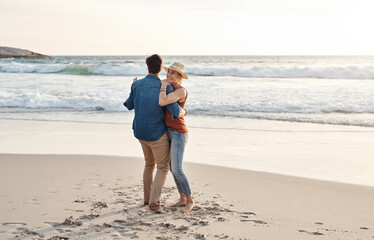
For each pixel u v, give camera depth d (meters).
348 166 6.14
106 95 15.40
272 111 12.49
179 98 3.86
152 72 4.02
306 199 4.44
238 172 5.67
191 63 52.84
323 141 8.25
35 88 17.75
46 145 7.64
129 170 5.65
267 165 6.16
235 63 53.12
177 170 3.98
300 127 9.98
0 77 24.19
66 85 19.12
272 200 4.38
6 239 3.15
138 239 3.19
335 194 4.64
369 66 23.81
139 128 3.93
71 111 12.79
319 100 14.21
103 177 5.25
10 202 4.12
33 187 4.72
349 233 3.41
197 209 4.04
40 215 3.74
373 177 5.48
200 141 8.23
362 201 4.38
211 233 3.36
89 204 4.11
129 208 4.03
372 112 12.30
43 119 11.13
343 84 19.73
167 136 4.04
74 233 3.30
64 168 5.73
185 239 3.21
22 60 53.38
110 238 3.21
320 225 3.61
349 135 8.95
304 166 6.12
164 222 3.62
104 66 27.75
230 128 9.82
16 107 13.59
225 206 4.16
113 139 8.32
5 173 5.39
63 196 4.38
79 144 7.77
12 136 8.63
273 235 3.33
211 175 5.48
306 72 24.53
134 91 4.03
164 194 4.65
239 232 3.39
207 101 13.92
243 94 15.73
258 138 8.58
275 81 21.39
